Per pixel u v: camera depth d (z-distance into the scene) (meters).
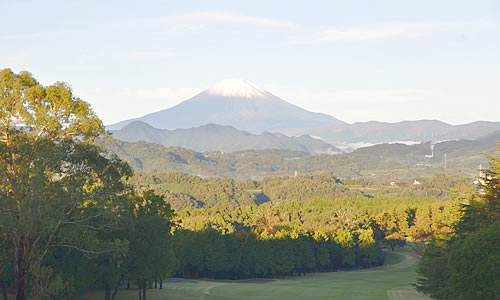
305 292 80.25
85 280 52.12
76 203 46.94
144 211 69.94
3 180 46.22
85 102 52.28
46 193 46.69
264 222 179.50
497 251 38.12
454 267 39.84
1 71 49.34
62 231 46.00
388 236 187.50
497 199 50.97
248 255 121.38
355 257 152.12
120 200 49.94
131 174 50.47
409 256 169.50
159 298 67.19
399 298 69.56
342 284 99.19
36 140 47.91
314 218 181.00
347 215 177.25
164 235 60.59
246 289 84.38
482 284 37.94
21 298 45.91
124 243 47.34
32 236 45.31
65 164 48.62
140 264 55.41
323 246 142.12
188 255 111.56
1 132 48.72
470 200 52.34
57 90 49.94
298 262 130.50
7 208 44.31
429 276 55.06
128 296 66.81
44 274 45.50
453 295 42.25
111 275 53.81
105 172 49.44
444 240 54.81
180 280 101.31
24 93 49.38
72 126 51.94
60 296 48.22
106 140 53.75
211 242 116.31
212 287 86.31
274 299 71.12
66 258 51.75
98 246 47.75
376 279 114.19
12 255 48.34
